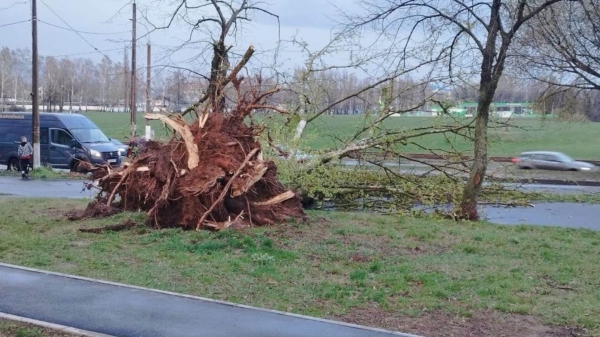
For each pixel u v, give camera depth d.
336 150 17.22
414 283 8.98
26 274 9.04
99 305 7.62
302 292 8.39
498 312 7.75
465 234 13.15
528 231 14.14
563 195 22.27
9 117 31.77
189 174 12.99
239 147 13.50
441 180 17.56
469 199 15.91
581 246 12.21
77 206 16.11
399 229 13.52
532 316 7.62
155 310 7.47
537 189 24.14
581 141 50.38
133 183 14.11
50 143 31.03
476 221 15.64
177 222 12.79
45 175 27.78
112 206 14.48
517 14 14.85
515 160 28.67
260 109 15.35
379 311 7.70
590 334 7.01
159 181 13.52
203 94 16.58
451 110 17.25
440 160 21.14
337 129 17.58
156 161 13.75
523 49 19.55
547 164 32.25
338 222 14.03
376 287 8.72
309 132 17.48
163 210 12.91
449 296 8.35
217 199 12.67
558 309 7.84
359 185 17.52
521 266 10.20
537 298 8.35
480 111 15.71
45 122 31.31
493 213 18.30
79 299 7.86
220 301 7.86
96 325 6.89
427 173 17.94
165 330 6.79
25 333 6.55
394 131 17.27
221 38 17.05
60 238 11.72
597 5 16.55
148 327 6.88
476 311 7.77
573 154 41.56
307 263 10.05
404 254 10.94
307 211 15.73
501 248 11.75
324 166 16.97
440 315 7.60
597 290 8.83
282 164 16.16
